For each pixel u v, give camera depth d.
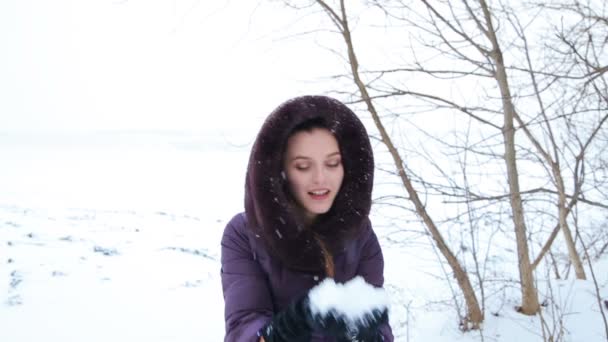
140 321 4.46
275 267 1.25
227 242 1.33
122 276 5.48
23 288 4.84
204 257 6.74
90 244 6.61
